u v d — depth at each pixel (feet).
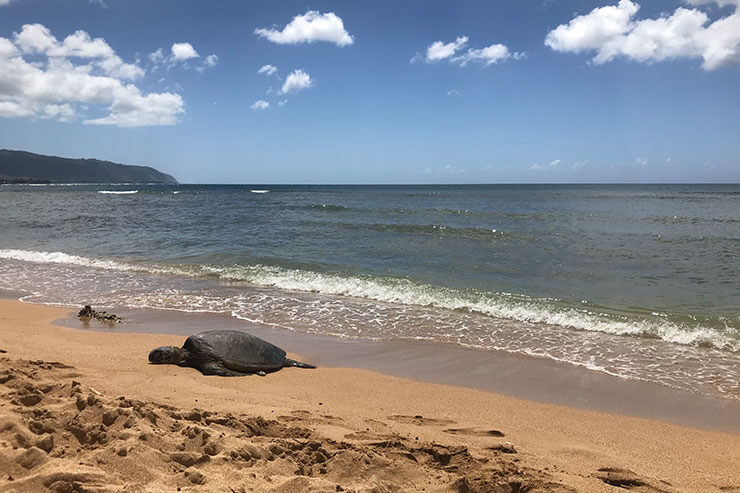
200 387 20.90
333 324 32.65
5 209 125.70
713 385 22.80
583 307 35.19
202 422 15.15
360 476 12.48
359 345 28.76
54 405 14.29
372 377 23.67
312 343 29.12
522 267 48.42
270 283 43.96
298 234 73.82
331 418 17.84
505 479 12.92
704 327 30.73
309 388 22.02
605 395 21.74
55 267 51.11
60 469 10.32
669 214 104.37
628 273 45.42
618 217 96.27
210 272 48.08
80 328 30.71
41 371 19.85
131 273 48.32
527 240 65.51
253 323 32.83
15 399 14.46
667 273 45.27
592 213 107.04
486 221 89.97
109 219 99.76
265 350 25.20
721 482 14.16
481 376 23.98
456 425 18.16
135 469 11.03
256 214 110.32
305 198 191.21
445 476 13.07
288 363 25.38
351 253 57.06
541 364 25.57
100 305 36.81
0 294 39.96
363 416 18.48
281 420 17.19
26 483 9.82
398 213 109.19
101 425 12.80
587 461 15.31
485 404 20.58
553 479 13.29
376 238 68.54
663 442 17.30
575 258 52.75
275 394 20.80
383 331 31.22
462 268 48.26
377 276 44.83
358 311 35.55
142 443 12.10
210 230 80.07
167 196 213.25
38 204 147.74
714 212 110.32
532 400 21.16
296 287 42.39
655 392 22.03
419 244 62.95
